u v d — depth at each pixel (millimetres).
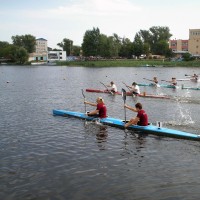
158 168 13086
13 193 10852
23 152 15086
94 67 117062
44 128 19828
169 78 65062
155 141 16953
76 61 145375
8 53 170750
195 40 167375
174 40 185750
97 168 13078
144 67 114438
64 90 43188
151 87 46125
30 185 11453
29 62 154625
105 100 32531
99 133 18547
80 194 10805
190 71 88938
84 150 15414
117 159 14164
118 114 24828
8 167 13141
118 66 122750
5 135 18172
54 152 15102
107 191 11031
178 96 35406
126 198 10523
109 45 151250
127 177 12180
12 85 51531
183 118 23016
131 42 169375
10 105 29500
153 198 10523
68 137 17734
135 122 19031
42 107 28172
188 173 12539
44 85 51219
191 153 14984
